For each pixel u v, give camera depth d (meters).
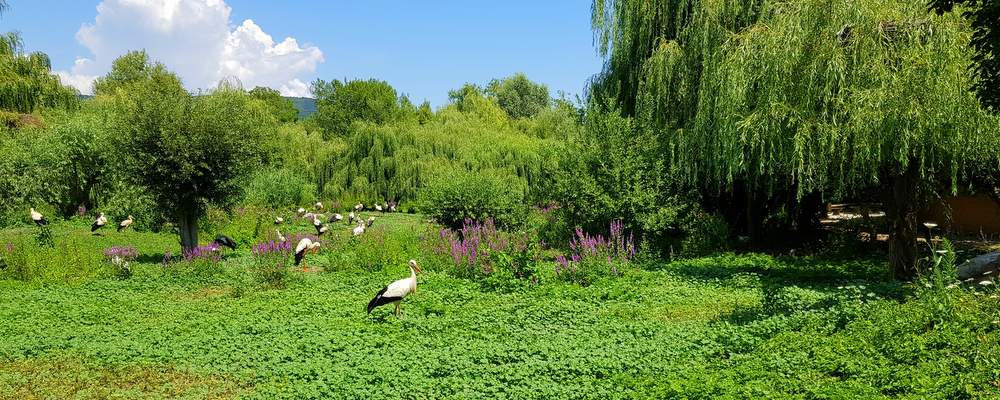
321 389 9.23
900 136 13.67
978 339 8.87
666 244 23.52
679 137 21.84
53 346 11.76
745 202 26.41
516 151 44.75
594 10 25.44
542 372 9.91
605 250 19.11
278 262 19.83
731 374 9.09
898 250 16.34
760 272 19.06
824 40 14.73
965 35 13.41
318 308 14.91
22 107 34.53
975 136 13.64
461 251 19.64
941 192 20.34
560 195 23.45
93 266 20.70
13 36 34.06
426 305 14.77
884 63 14.09
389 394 9.09
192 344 11.80
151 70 63.09
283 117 84.88
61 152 35.47
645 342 11.31
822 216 34.44
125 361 10.93
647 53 23.95
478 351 10.96
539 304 14.95
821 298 13.91
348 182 46.53
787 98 15.22
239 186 24.89
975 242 25.27
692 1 22.84
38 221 30.33
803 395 7.95
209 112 23.70
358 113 73.50
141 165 22.62
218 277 19.59
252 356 10.98
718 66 18.22
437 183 28.56
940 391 7.57
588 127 23.64
